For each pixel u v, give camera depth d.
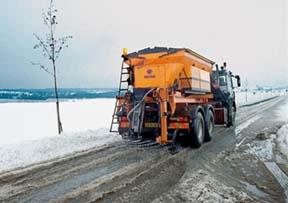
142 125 9.33
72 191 5.39
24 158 8.05
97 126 17.84
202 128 10.29
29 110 31.81
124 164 7.39
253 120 18.14
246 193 5.23
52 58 13.04
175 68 9.76
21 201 4.96
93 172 6.65
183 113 9.56
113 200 4.92
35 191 5.43
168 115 9.28
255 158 7.96
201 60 11.72
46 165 7.30
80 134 12.23
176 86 9.82
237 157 8.13
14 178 6.23
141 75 10.10
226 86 14.69
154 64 10.08
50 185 5.76
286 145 9.71
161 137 9.13
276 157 8.04
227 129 14.35
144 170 6.80
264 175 6.36
